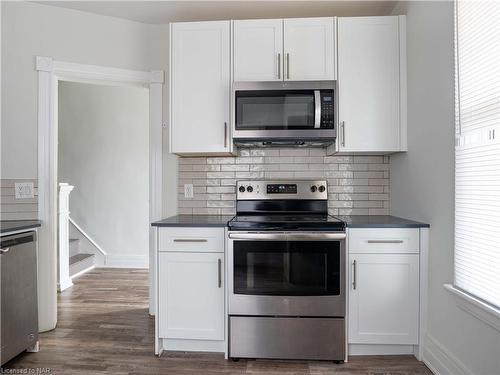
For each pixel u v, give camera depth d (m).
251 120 2.35
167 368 2.06
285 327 2.12
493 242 1.47
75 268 4.02
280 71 2.40
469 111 1.64
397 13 2.54
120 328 2.61
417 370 2.02
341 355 2.11
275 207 2.68
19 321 2.07
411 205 2.33
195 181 2.82
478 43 1.56
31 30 2.54
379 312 2.12
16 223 2.29
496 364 1.46
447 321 1.86
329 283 2.10
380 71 2.38
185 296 2.20
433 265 2.02
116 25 2.78
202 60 2.44
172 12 2.68
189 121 2.45
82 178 4.52
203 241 2.18
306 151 2.76
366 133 2.38
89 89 4.50
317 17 2.61
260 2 2.52
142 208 4.46
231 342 2.15
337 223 2.11
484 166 1.53
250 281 2.13
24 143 2.51
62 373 2.00
